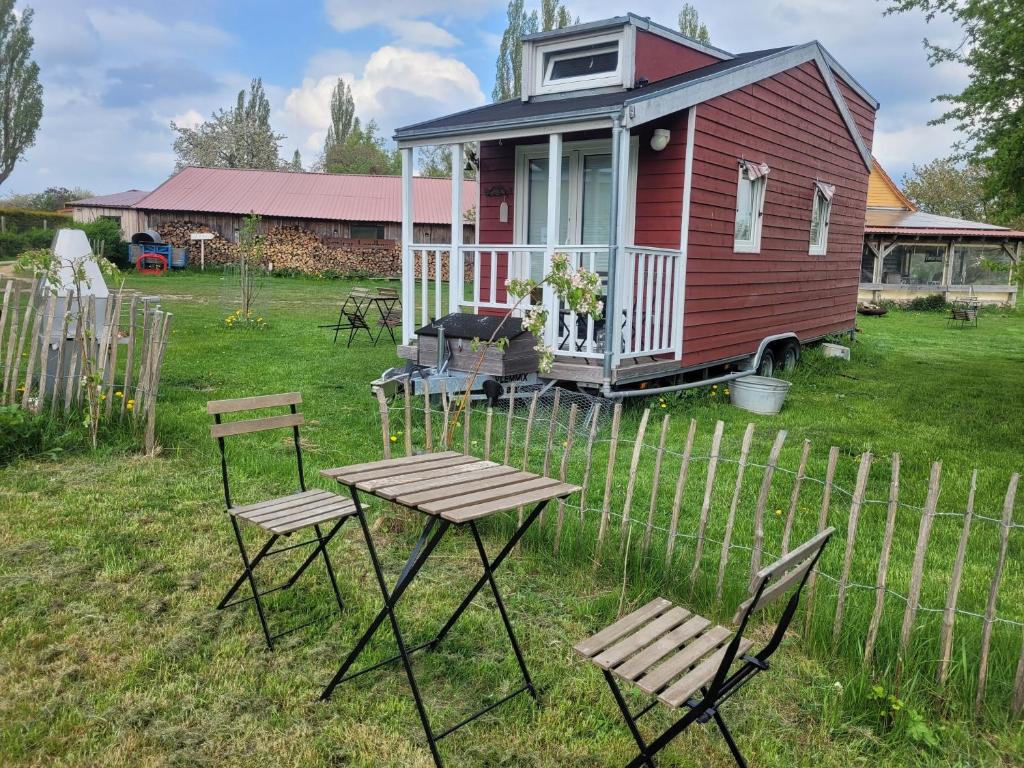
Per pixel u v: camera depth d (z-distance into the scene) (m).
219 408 3.52
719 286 9.41
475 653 3.37
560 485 3.13
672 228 8.64
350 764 2.63
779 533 4.83
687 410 8.41
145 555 4.14
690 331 8.94
